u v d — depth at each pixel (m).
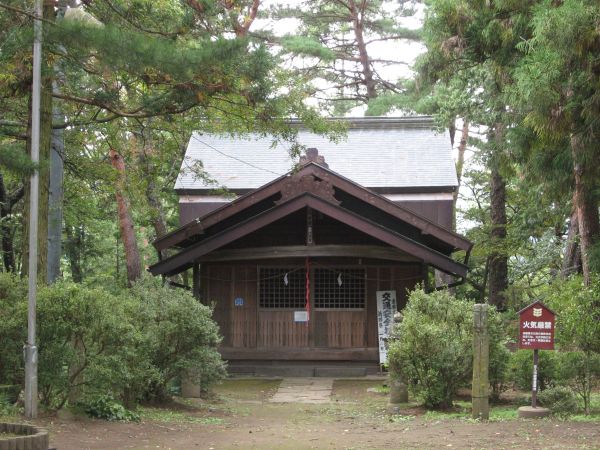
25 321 9.84
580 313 12.15
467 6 15.43
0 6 9.65
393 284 19.83
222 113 14.42
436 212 22.78
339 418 12.61
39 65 9.83
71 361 10.02
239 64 11.76
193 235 18.88
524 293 26.72
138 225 28.50
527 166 16.77
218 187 21.75
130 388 11.81
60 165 14.15
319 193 18.23
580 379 11.90
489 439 9.19
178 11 12.64
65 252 27.33
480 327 11.18
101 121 12.74
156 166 20.88
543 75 11.57
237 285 20.27
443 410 12.59
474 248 26.06
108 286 23.94
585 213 16.03
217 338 13.47
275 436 10.29
